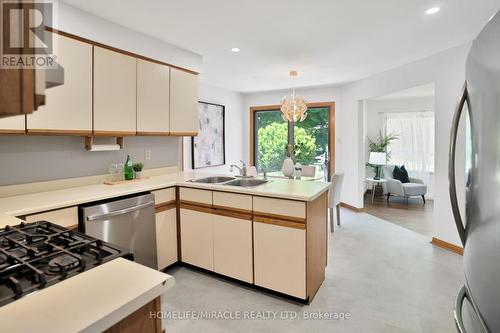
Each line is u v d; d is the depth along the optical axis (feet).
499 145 2.06
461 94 3.04
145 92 9.74
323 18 8.63
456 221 3.14
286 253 7.51
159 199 8.91
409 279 8.91
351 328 6.58
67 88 7.63
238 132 21.48
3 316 2.21
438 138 11.93
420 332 6.44
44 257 3.16
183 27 9.25
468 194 2.79
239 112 21.57
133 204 7.97
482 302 2.27
